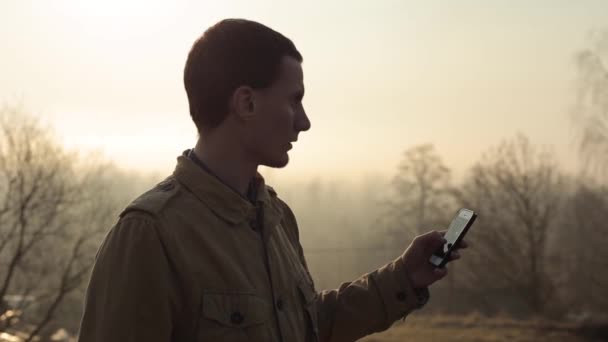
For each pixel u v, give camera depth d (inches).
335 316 85.6
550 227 1116.5
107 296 62.4
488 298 1167.6
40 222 775.7
